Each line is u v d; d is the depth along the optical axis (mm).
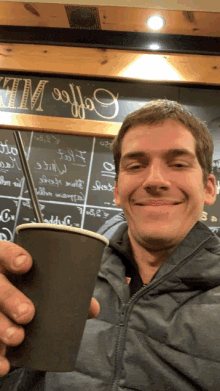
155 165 920
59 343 440
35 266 448
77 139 2426
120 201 1011
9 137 2471
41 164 2385
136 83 2467
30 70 2494
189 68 2361
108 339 826
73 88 2508
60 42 2490
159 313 821
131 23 2363
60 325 440
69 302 447
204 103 2357
